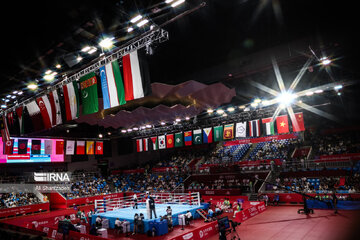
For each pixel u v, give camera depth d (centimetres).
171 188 3919
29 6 1111
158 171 4753
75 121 3150
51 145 3195
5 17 1154
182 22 1867
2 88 1878
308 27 1964
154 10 1278
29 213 3120
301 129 2791
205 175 3872
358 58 2119
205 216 2302
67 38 1356
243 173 3566
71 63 1605
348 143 3547
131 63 1312
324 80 2616
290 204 2680
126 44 1477
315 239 1423
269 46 2197
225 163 4150
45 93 2119
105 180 4481
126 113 2969
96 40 1436
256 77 2462
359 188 2506
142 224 1889
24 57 1465
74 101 1669
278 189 3000
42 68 1638
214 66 2436
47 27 1251
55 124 1777
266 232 1655
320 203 2362
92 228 1747
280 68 2261
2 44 1315
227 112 3859
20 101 2330
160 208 2494
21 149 2936
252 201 2895
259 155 4038
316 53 2017
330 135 4003
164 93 2420
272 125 2964
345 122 4006
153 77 2359
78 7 1160
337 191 2569
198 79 2505
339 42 1906
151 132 4875
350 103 3803
